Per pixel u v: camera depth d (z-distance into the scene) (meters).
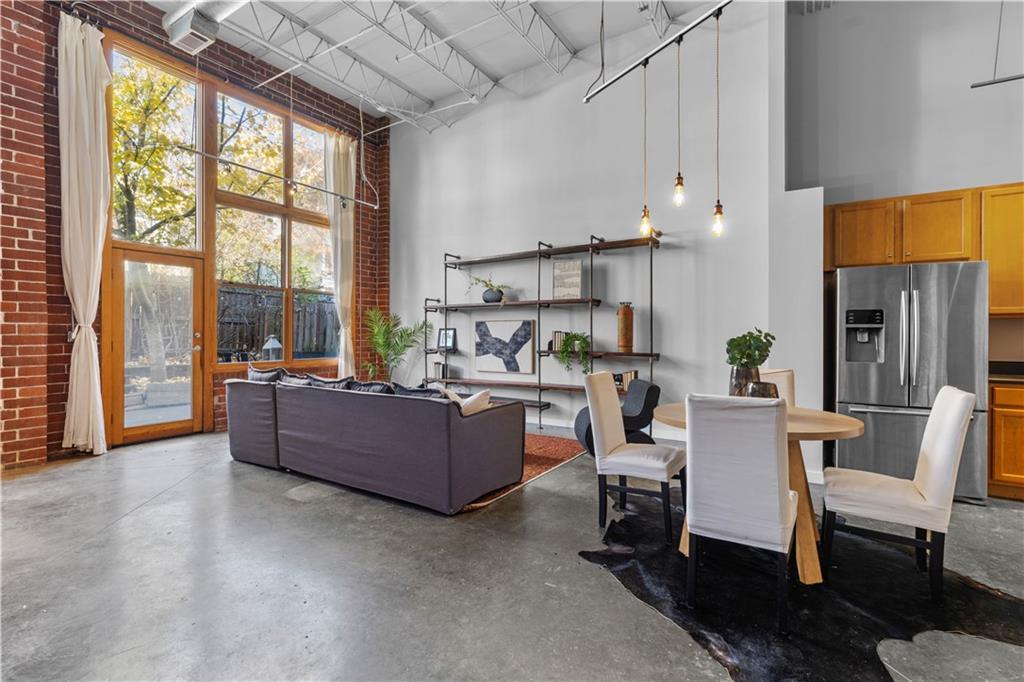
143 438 4.62
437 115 6.62
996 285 3.43
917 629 1.78
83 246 4.05
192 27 3.87
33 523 2.69
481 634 1.74
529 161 5.83
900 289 3.33
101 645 1.65
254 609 1.88
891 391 3.36
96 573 2.15
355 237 6.84
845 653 1.65
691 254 4.73
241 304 5.47
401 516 2.88
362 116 6.91
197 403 5.03
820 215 3.58
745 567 2.27
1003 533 2.64
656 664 1.59
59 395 4.03
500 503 3.12
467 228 6.37
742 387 2.54
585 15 4.79
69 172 3.98
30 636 1.70
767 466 1.75
